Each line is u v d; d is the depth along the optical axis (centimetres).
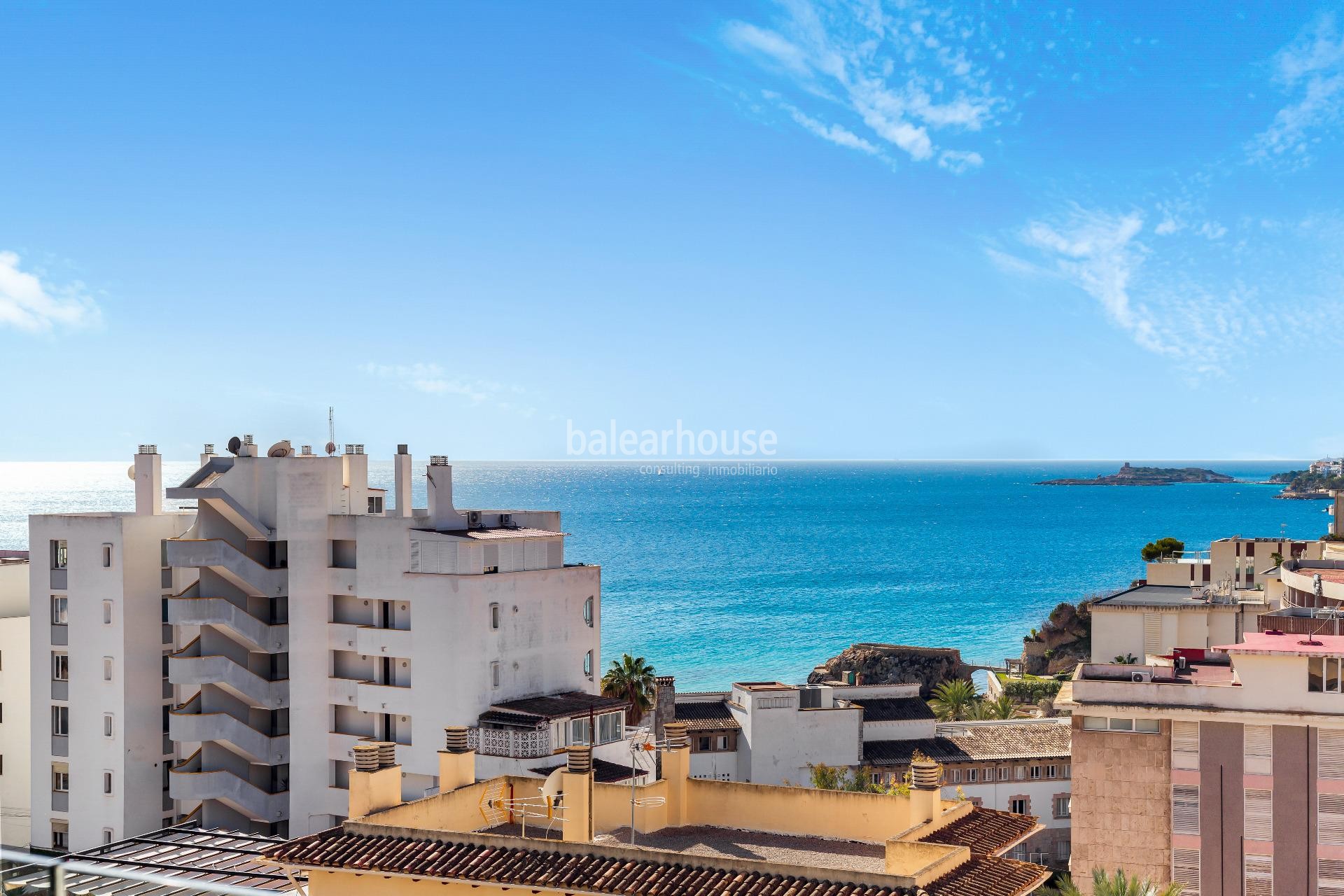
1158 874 4950
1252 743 4875
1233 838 4881
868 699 9500
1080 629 14988
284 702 7269
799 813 3603
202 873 5066
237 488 7281
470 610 6681
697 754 9025
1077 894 4603
